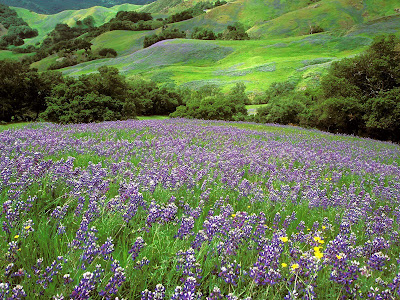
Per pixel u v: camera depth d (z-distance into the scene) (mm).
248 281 3148
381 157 16219
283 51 116250
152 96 60500
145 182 5945
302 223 4688
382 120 30609
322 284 3178
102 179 5934
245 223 4211
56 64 151875
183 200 5520
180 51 130875
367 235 4852
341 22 168000
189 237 3775
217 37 177875
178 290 2482
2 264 2832
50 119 31938
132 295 2805
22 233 3205
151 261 3277
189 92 71938
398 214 5938
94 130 16766
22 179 4680
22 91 37469
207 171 8133
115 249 3436
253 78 85375
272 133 23406
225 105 43094
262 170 9289
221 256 3326
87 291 2430
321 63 89438
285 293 3066
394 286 2951
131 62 127688
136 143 11992
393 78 34969
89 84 35562
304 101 44438
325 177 10219
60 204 4570
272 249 3232
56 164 5984
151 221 3746
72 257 3012
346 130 37031
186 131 19047
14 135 11688
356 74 37156
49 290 2602
